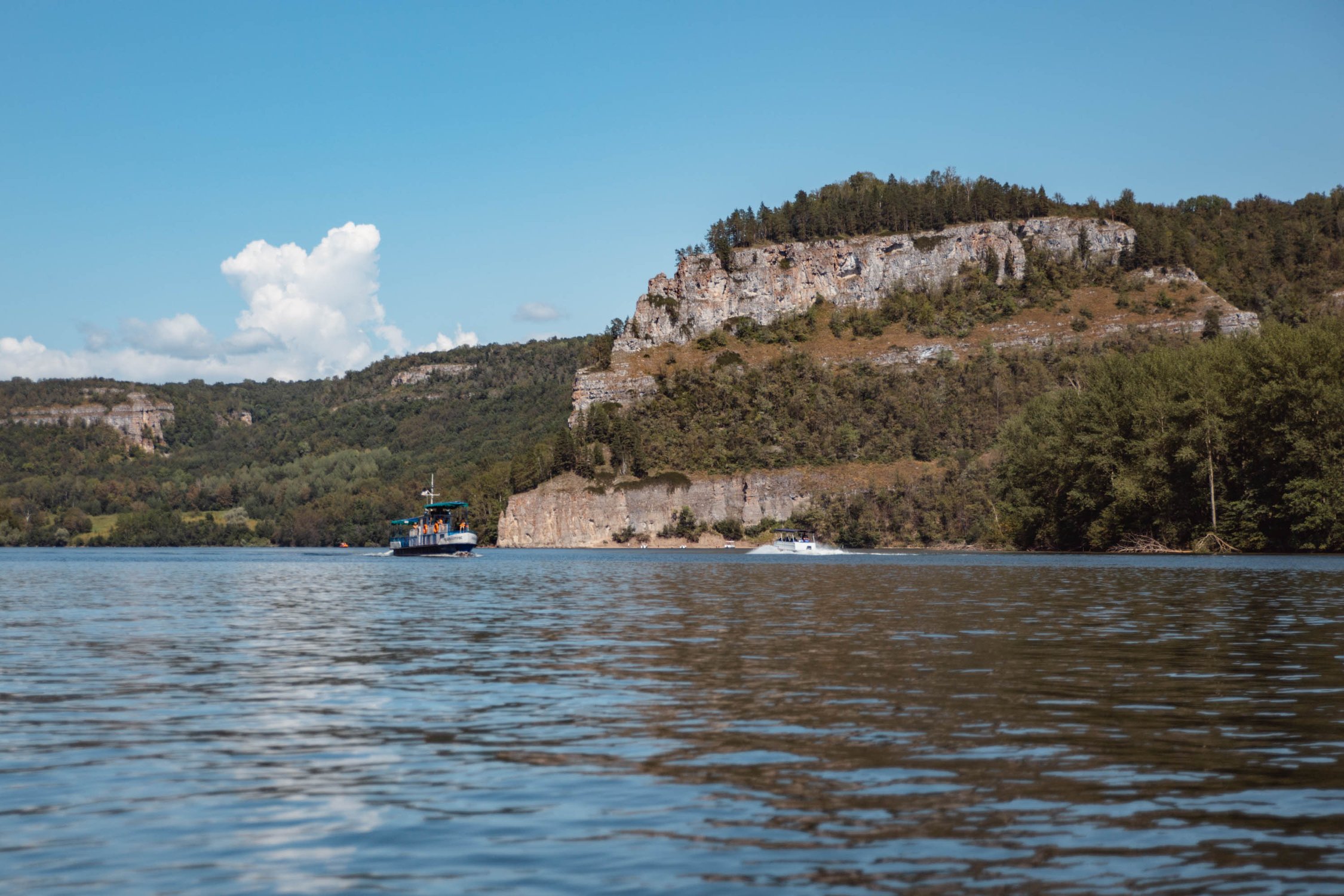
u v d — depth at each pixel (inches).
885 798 530.0
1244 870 422.9
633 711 773.9
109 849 463.8
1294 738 660.7
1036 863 432.1
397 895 404.5
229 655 1162.0
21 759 637.9
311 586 2711.6
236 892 410.6
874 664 1011.3
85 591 2496.3
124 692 892.6
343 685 927.7
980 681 894.4
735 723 722.2
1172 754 619.2
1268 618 1445.6
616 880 417.4
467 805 528.7
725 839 468.4
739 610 1704.0
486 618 1631.4
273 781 581.0
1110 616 1493.6
